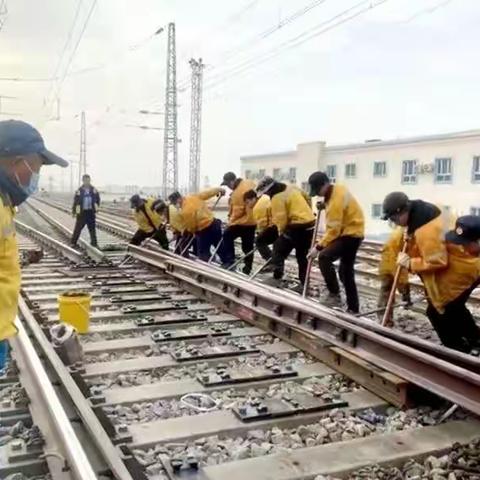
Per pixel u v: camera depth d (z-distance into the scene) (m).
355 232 6.40
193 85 37.09
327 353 4.80
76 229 13.72
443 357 4.35
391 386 4.04
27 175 2.11
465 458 3.20
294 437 3.50
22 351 4.49
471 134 25.62
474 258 4.70
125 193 89.44
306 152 33.34
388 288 6.75
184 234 11.08
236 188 9.67
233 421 3.67
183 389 4.23
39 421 3.44
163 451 3.29
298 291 8.05
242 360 4.95
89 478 2.57
